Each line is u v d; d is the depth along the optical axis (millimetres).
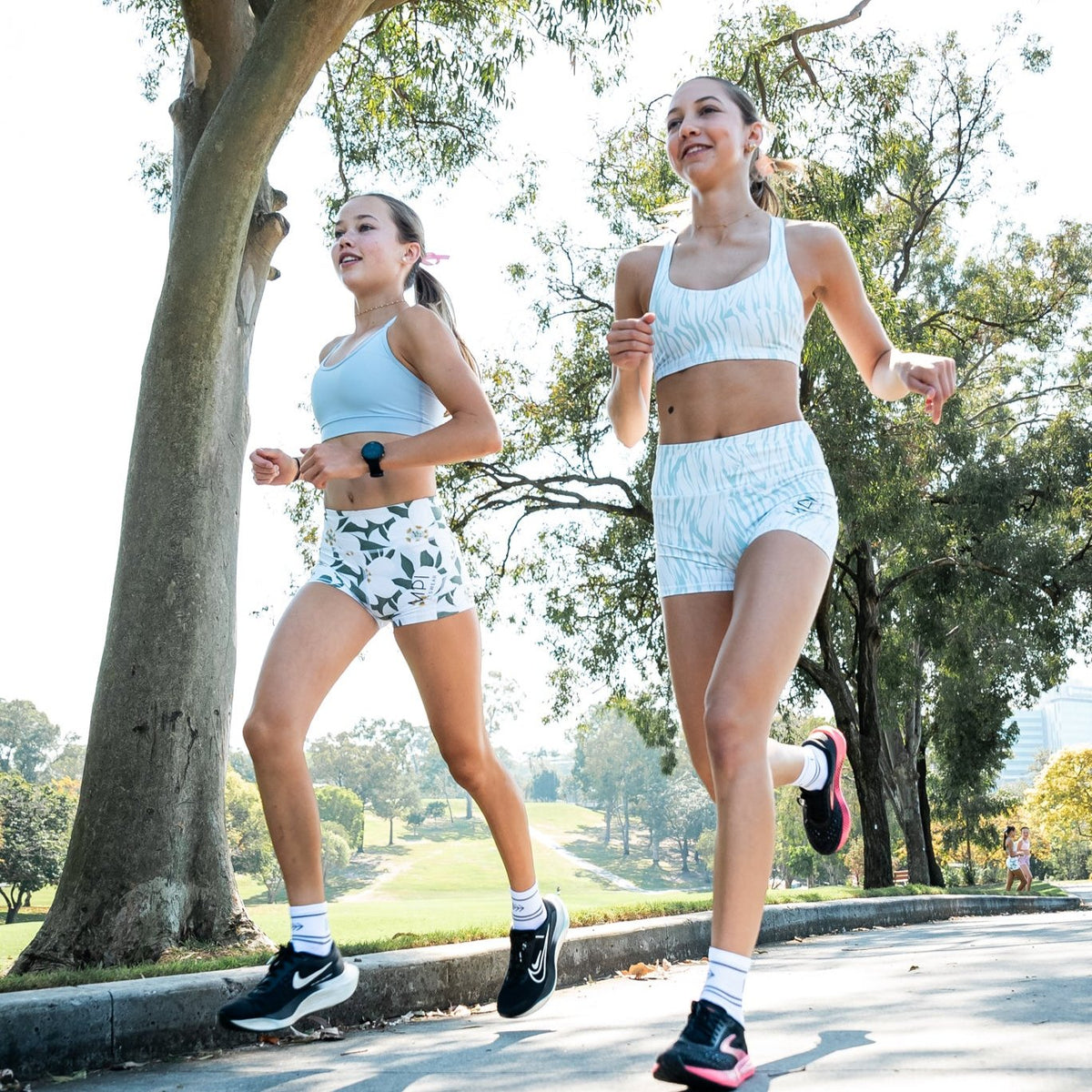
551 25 9656
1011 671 24281
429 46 10492
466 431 3238
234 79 5770
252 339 6566
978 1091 2018
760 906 2297
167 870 5309
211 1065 3086
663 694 19938
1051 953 5129
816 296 2990
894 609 21844
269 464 3008
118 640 5500
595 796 146250
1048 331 20828
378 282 3527
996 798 37125
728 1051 2156
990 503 18984
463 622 3318
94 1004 3107
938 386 2672
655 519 2896
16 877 61250
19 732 104750
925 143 18734
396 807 142750
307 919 2922
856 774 18938
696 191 3023
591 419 17297
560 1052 2855
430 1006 4121
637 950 5676
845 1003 3490
